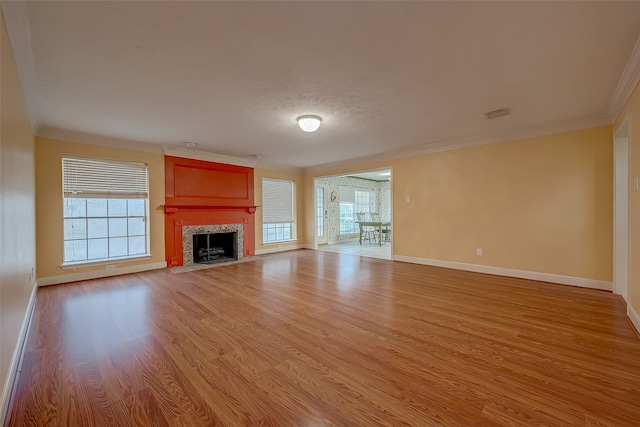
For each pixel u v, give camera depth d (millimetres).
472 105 3156
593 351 2090
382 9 1674
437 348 2158
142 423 1414
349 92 2812
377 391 1659
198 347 2184
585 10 1685
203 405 1543
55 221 3953
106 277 4379
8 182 1809
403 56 2186
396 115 3471
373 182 10672
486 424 1396
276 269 5020
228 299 3336
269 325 2592
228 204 6016
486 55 2174
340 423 1411
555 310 2924
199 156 5500
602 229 3574
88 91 2729
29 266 2883
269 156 6055
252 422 1420
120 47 2033
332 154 5848
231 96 2887
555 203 3908
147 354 2078
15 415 1467
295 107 3193
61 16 1692
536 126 3943
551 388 1671
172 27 1823
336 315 2828
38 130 3754
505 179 4336
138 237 4812
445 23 1802
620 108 3006
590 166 3639
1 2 1523
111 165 4496
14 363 1792
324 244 8844
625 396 1592
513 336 2346
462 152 4789
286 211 7387
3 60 1631
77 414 1476
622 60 2240
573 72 2434
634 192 2539
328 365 1936
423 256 5348
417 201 5395
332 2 1613
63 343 2244
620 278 3393
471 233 4719
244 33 1896
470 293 3531
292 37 1943
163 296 3449
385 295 3471
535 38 1962
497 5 1647
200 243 5852
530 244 4129
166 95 2848
